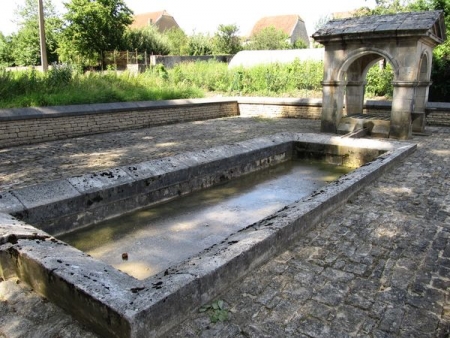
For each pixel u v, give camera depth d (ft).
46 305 9.95
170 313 8.93
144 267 13.82
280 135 31.22
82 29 100.42
